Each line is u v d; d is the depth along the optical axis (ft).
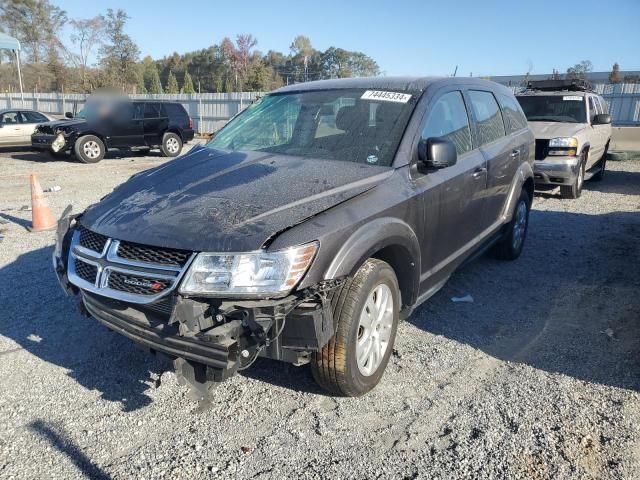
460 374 12.01
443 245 13.66
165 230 9.45
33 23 168.25
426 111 13.20
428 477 8.76
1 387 11.55
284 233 9.13
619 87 77.10
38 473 8.94
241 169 12.00
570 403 10.79
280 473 8.89
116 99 51.93
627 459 9.12
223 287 8.71
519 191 18.66
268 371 12.12
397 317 11.66
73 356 12.92
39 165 48.55
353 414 10.52
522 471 8.86
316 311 9.04
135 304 9.58
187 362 8.88
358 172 11.52
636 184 38.42
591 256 20.86
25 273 18.67
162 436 9.91
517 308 15.80
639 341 13.62
